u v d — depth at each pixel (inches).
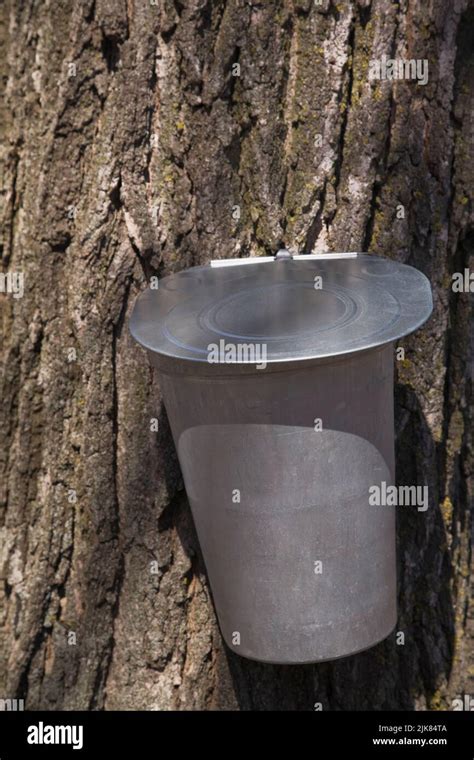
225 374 64.9
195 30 71.2
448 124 73.2
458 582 78.0
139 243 72.5
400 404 75.0
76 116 72.4
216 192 72.4
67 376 74.4
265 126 72.0
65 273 73.7
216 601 70.2
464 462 77.0
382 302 66.8
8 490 75.8
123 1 71.3
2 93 73.5
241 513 66.9
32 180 73.3
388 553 69.2
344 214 73.2
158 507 74.5
